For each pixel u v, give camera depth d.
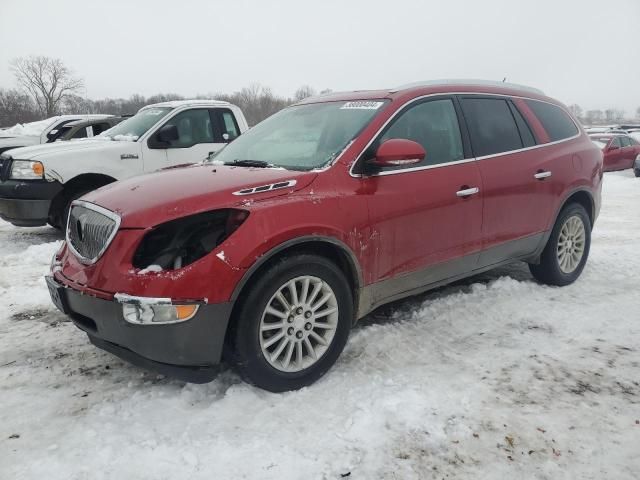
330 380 3.12
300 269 2.95
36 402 2.93
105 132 8.16
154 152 7.41
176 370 2.74
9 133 12.78
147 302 2.56
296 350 3.04
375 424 2.67
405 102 3.69
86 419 2.76
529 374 3.21
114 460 2.42
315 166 3.29
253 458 2.42
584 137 5.09
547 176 4.43
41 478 2.30
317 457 2.44
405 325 3.93
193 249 2.73
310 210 2.99
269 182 3.01
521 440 2.58
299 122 4.00
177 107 7.75
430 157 3.70
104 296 2.66
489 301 4.42
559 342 3.66
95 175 6.94
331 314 3.15
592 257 5.96
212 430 2.63
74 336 3.86
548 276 4.79
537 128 4.57
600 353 3.49
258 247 2.75
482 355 3.46
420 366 3.30
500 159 4.11
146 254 2.73
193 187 2.98
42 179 6.57
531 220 4.37
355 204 3.19
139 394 3.00
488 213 3.98
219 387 3.07
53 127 12.27
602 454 2.48
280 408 2.82
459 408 2.83
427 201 3.55
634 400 2.93
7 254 6.68
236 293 2.71
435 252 3.69
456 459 2.45
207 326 2.67
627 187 15.03
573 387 3.06
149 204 2.81
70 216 3.27
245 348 2.81
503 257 4.28
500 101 4.39
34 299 4.66
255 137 4.18
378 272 3.37
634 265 5.59
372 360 3.38
